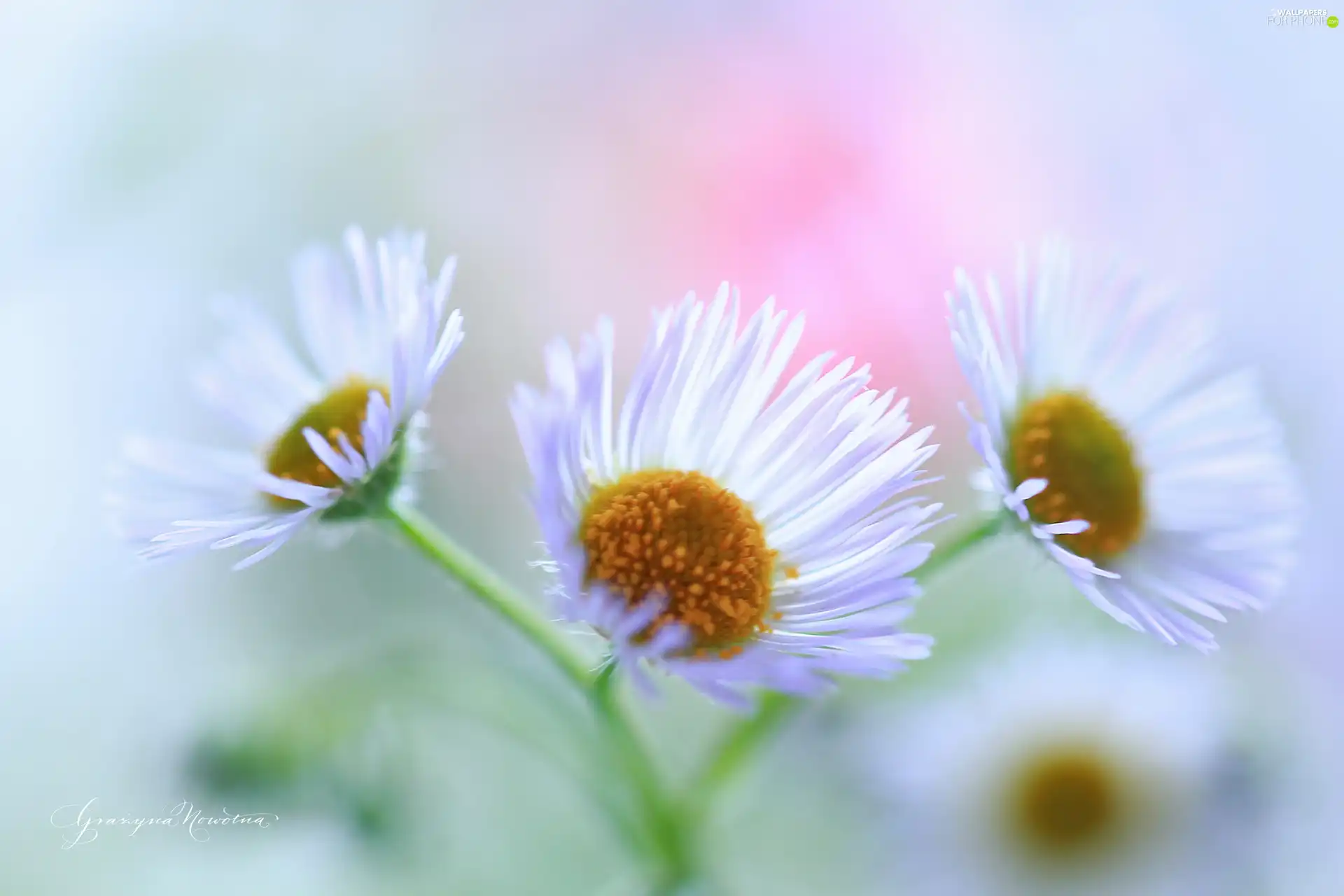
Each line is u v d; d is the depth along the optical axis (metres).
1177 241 0.20
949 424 0.19
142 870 0.19
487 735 0.19
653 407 0.16
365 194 0.20
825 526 0.16
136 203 0.20
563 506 0.15
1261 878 0.18
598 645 0.17
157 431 0.20
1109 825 0.18
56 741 0.20
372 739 0.17
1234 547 0.17
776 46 0.20
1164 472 0.17
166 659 0.20
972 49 0.20
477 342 0.20
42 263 0.20
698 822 0.17
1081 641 0.19
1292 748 0.18
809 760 0.19
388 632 0.19
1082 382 0.17
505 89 0.20
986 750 0.18
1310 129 0.20
